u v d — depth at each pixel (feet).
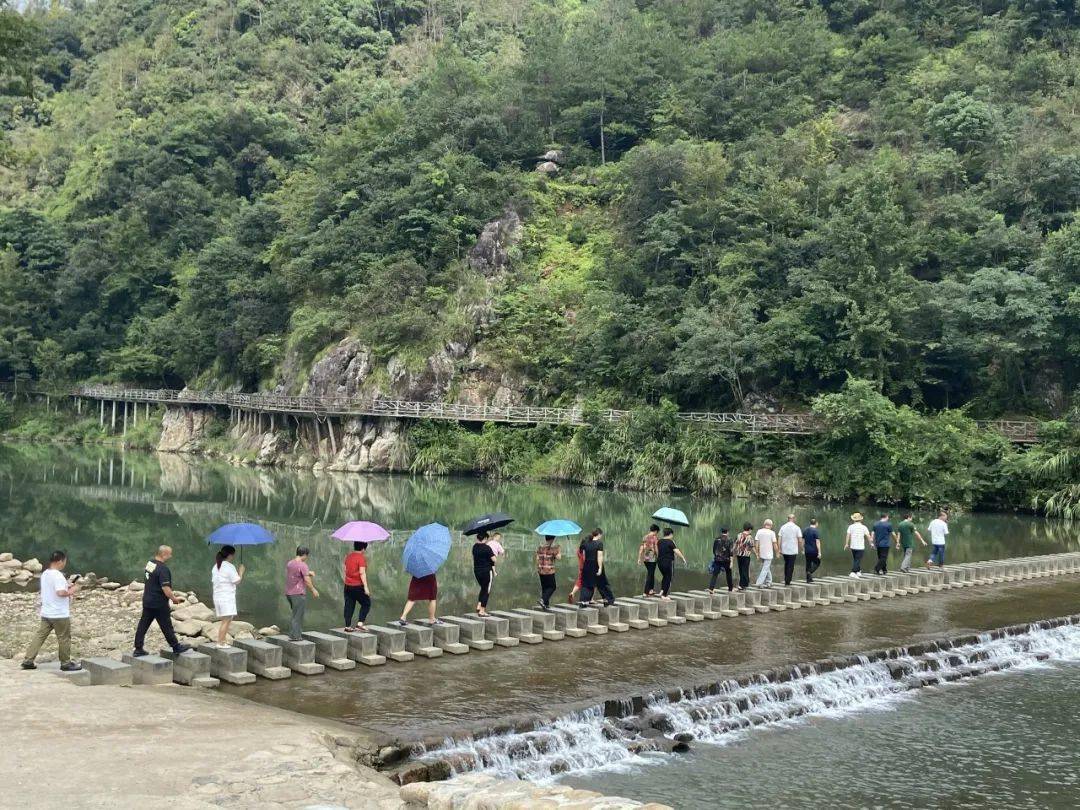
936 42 344.49
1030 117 266.16
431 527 64.85
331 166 335.47
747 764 49.60
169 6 636.89
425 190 286.05
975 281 192.54
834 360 201.87
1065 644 77.71
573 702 52.01
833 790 46.32
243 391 309.22
